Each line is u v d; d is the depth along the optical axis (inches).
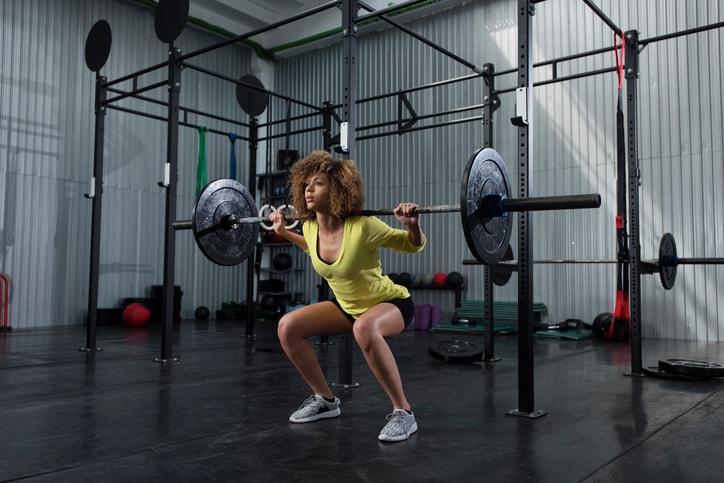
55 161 283.9
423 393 114.9
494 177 85.5
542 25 267.1
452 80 180.5
